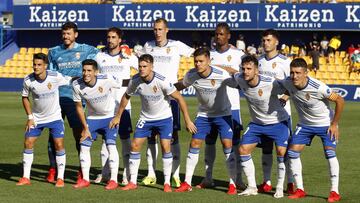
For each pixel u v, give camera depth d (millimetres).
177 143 11078
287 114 10188
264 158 10438
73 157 13875
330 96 9438
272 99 9883
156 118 10398
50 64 11836
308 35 34938
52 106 10773
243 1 34875
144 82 10227
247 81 9859
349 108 25734
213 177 11625
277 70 10688
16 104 26531
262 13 33250
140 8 34719
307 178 11453
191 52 11672
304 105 9664
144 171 12297
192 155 10438
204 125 10469
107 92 10648
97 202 9352
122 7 34875
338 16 32406
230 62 11070
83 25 35469
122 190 10367
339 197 9656
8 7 41219
